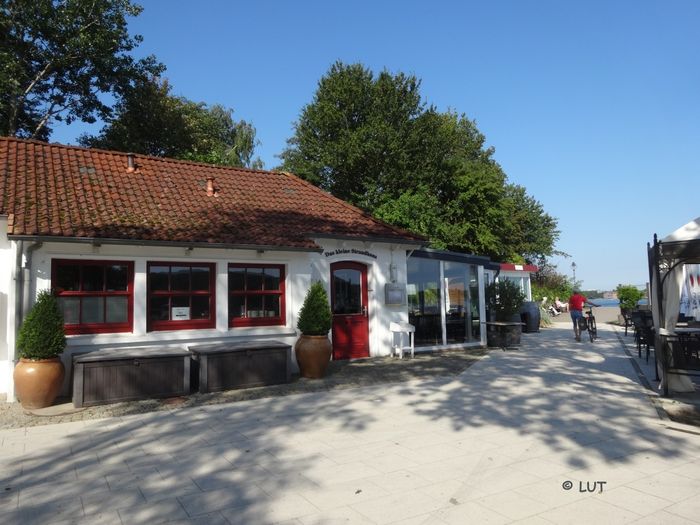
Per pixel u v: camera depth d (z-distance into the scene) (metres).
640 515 4.40
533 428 7.08
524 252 41.94
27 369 8.23
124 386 8.81
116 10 23.16
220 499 4.84
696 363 8.90
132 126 25.78
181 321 10.74
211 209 12.47
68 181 11.59
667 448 6.17
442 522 4.32
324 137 26.56
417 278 15.43
